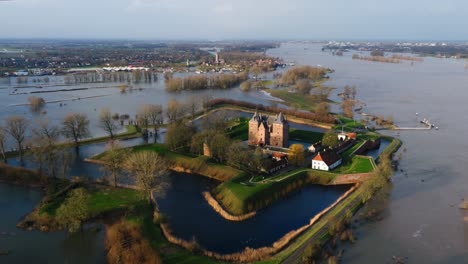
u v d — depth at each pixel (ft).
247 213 606.14
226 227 570.05
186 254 488.02
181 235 542.57
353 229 555.69
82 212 553.64
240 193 640.17
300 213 617.21
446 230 560.20
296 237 531.91
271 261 469.16
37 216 583.58
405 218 592.19
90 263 478.18
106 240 512.63
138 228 529.45
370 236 537.65
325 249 501.97
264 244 524.93
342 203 629.10
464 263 481.87
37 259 485.15
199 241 528.63
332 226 537.65
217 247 515.50
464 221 587.68
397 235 542.57
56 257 489.67
